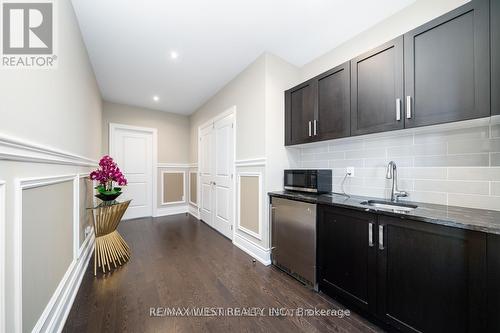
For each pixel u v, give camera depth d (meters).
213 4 1.64
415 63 1.36
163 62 2.54
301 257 1.84
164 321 1.37
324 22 1.85
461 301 0.99
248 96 2.60
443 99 1.24
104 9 1.69
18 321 0.85
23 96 0.95
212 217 3.55
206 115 3.91
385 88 1.51
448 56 1.22
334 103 1.88
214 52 2.32
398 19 1.72
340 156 2.15
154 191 4.39
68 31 1.56
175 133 4.71
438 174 1.51
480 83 1.11
